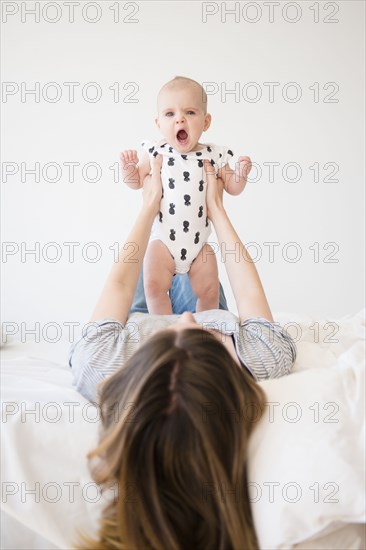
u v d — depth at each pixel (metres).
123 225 3.78
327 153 3.83
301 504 1.03
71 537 1.12
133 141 3.75
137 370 1.09
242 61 3.75
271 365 1.35
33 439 1.18
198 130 1.91
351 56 3.78
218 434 1.06
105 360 1.33
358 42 3.77
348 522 1.07
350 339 1.73
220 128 3.79
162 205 1.91
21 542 1.18
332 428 1.10
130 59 3.72
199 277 2.00
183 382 1.06
